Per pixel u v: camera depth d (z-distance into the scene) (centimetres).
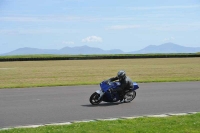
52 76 3175
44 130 864
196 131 842
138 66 4897
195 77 2925
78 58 8125
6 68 4641
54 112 1201
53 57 7919
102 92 1373
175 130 854
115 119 1051
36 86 2098
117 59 7781
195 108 1309
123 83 1415
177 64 5369
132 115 1155
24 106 1323
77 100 1495
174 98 1577
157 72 3622
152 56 8575
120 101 1440
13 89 1933
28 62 6631
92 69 4288
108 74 3438
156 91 1833
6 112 1192
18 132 841
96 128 878
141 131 840
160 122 972
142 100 1509
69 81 2605
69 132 830
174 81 2462
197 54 8981
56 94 1695
